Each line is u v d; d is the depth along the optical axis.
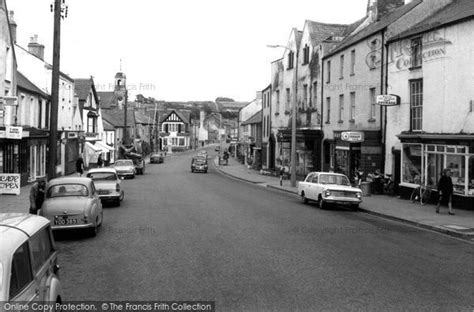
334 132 34.84
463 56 20.72
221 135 190.50
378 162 28.28
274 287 8.52
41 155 35.19
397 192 26.64
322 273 9.55
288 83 48.78
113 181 22.12
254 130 70.00
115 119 78.81
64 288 8.52
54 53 19.80
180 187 33.00
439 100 22.39
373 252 11.74
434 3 27.73
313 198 22.73
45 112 37.03
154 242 12.85
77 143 48.44
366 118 30.27
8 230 5.23
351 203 21.33
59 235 14.17
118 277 9.27
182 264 10.29
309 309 7.31
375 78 28.98
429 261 10.86
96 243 12.84
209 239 13.27
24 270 5.06
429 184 23.05
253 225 15.90
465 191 20.33
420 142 23.47
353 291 8.30
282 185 36.47
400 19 27.55
